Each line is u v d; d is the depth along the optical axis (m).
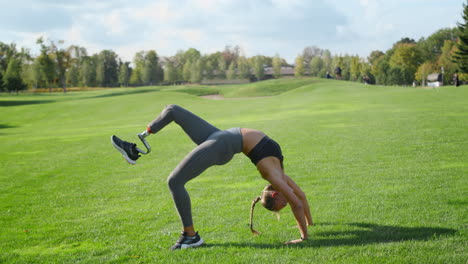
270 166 4.65
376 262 3.70
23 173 10.78
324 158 9.98
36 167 11.66
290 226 5.34
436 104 22.83
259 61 153.50
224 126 19.56
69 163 12.09
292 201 4.59
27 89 119.25
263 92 68.69
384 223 5.03
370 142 11.83
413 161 8.83
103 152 14.02
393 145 11.00
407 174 7.64
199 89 77.94
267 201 4.83
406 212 5.39
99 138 18.20
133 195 7.73
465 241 4.12
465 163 8.27
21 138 20.97
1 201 7.75
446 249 3.91
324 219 5.45
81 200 7.55
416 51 115.19
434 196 6.02
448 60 102.06
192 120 4.83
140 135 4.84
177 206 4.60
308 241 4.58
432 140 11.30
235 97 67.25
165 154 12.80
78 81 143.12
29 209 7.07
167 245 4.80
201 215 6.04
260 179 8.37
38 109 41.59
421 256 3.75
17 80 103.75
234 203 6.61
